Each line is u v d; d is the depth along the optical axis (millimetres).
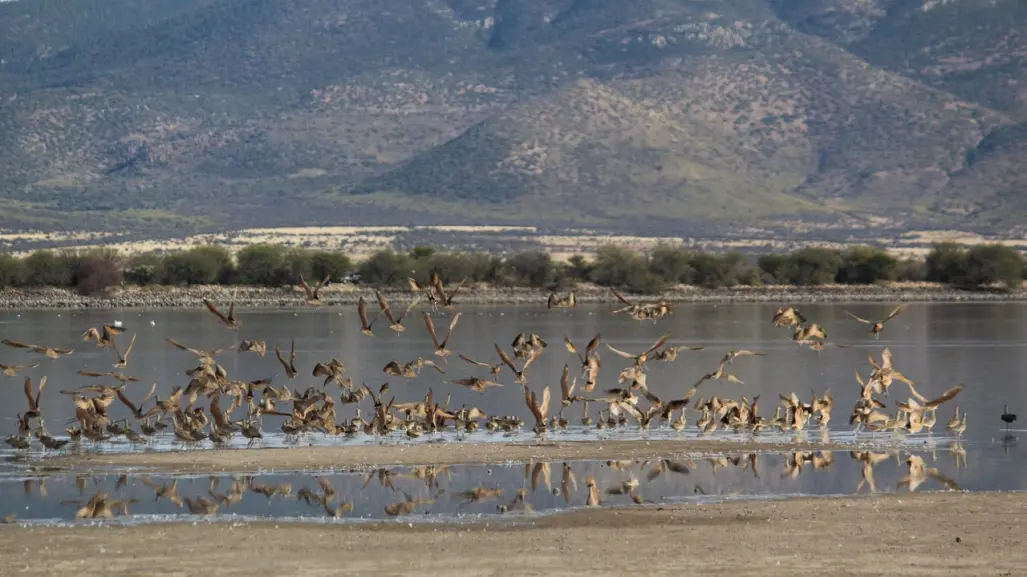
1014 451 55156
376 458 52031
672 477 48750
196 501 44188
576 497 44906
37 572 35031
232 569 35406
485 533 39469
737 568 35438
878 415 59406
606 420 62719
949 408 71500
